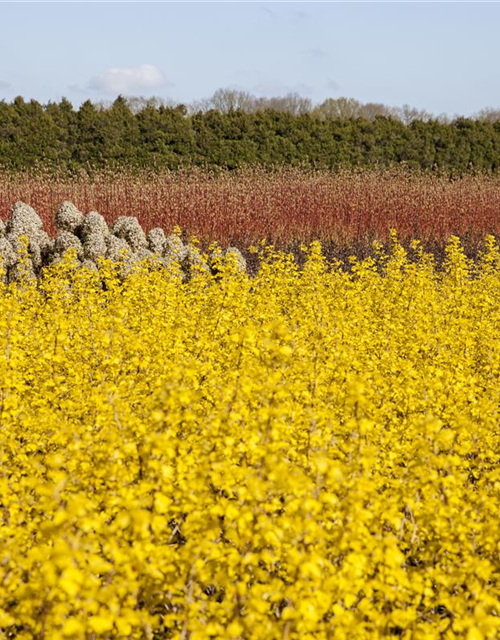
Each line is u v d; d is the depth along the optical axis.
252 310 14.51
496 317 14.37
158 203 30.75
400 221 31.55
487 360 11.99
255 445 5.87
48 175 39.44
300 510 5.06
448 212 32.97
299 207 31.38
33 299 14.29
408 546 6.12
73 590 4.05
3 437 7.33
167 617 5.14
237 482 6.25
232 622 4.94
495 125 54.84
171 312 13.17
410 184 37.78
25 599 4.76
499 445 8.56
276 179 38.09
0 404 7.93
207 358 10.92
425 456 6.15
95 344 10.53
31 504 6.51
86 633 4.82
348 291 15.77
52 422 7.93
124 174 39.84
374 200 33.38
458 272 18.56
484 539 5.78
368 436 7.17
